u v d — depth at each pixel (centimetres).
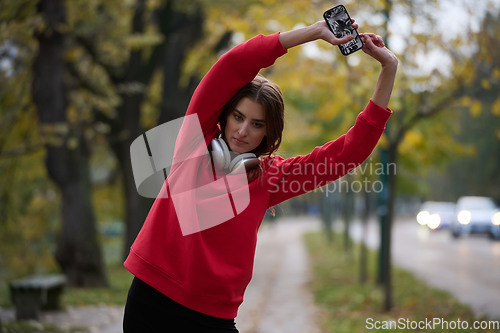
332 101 907
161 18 1266
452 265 1467
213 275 212
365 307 880
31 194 1366
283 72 912
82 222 1180
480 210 2505
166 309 212
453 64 750
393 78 223
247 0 1052
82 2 1058
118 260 2070
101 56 1250
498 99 777
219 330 216
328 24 214
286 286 1248
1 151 955
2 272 1433
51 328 684
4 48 846
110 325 761
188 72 1426
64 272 1192
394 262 1600
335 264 1769
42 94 1017
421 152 1137
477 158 3816
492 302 787
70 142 1061
